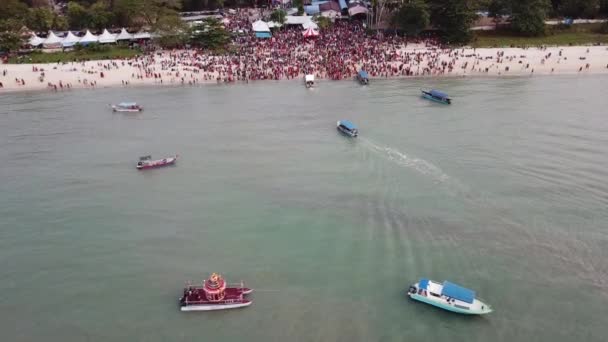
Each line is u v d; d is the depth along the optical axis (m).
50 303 42.69
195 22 152.75
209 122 87.19
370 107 93.12
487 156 67.75
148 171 67.62
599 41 133.50
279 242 49.78
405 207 55.12
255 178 64.25
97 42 135.12
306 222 53.16
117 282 44.94
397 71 116.69
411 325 38.81
